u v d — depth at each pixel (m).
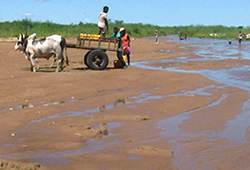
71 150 5.23
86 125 6.58
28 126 6.54
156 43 34.53
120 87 10.65
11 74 12.16
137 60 19.67
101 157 4.93
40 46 12.69
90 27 51.47
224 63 17.83
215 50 29.12
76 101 8.62
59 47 13.02
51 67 14.80
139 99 8.95
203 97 9.14
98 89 10.22
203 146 5.40
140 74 13.06
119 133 6.11
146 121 6.90
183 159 4.86
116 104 8.39
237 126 6.52
